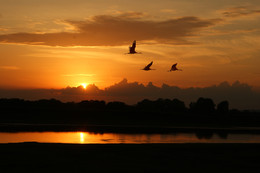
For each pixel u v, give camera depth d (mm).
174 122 79250
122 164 21266
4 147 27094
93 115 81438
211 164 22062
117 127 63906
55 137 43312
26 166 20250
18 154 23984
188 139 44594
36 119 75000
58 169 19609
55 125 65875
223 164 22172
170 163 21984
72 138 42500
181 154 25594
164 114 86875
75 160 22312
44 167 20078
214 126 74312
